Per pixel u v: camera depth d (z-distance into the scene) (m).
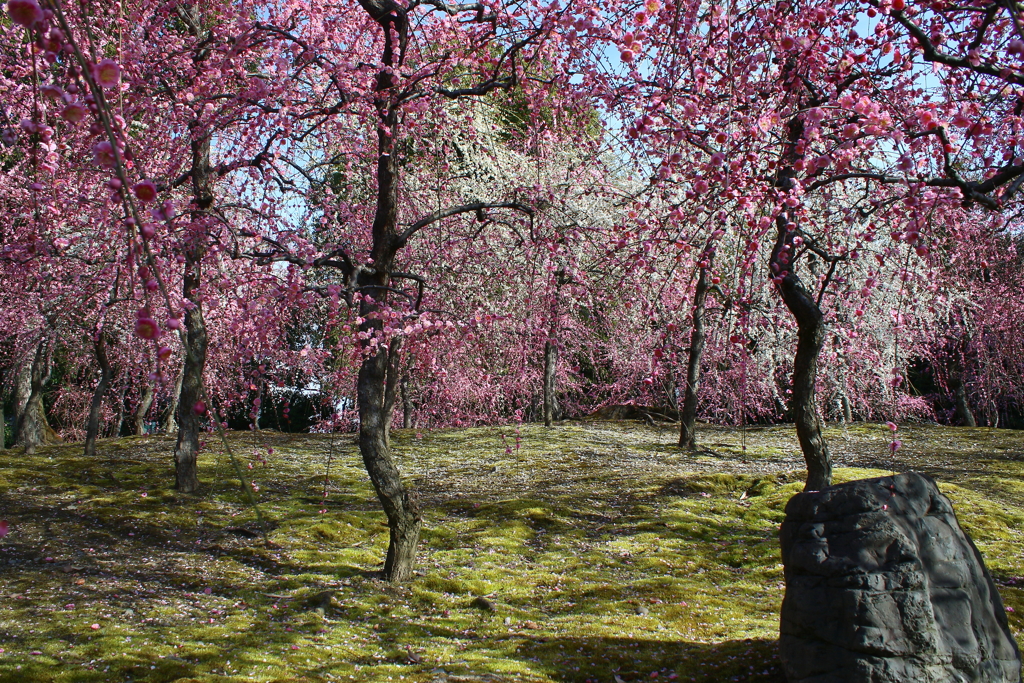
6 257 9.19
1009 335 15.52
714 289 9.74
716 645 6.66
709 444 18.31
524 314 12.28
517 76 8.48
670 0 6.18
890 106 5.29
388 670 6.02
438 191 11.78
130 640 6.47
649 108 5.75
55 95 1.66
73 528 10.39
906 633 4.85
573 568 9.12
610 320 18.86
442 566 9.15
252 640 6.63
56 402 24.05
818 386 15.09
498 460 16.08
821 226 8.80
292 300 8.22
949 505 5.43
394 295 10.49
